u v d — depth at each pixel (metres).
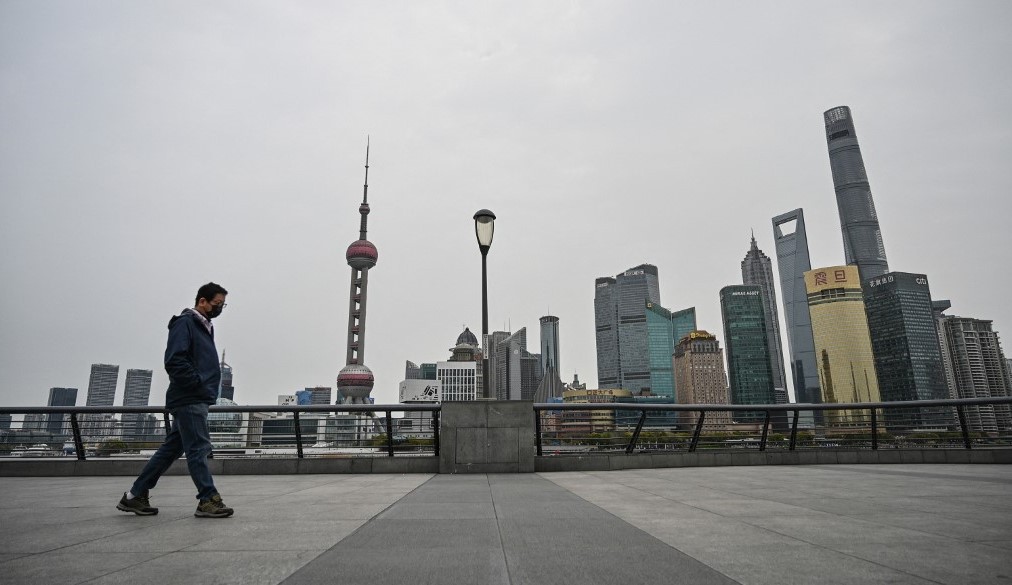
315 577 2.96
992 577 2.98
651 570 3.12
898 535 4.14
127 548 3.72
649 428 12.27
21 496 7.00
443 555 3.49
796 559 3.39
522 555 3.49
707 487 7.58
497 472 10.24
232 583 2.85
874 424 13.42
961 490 7.12
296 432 10.99
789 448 12.97
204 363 5.33
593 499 6.28
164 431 11.40
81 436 11.09
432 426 11.37
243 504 5.98
